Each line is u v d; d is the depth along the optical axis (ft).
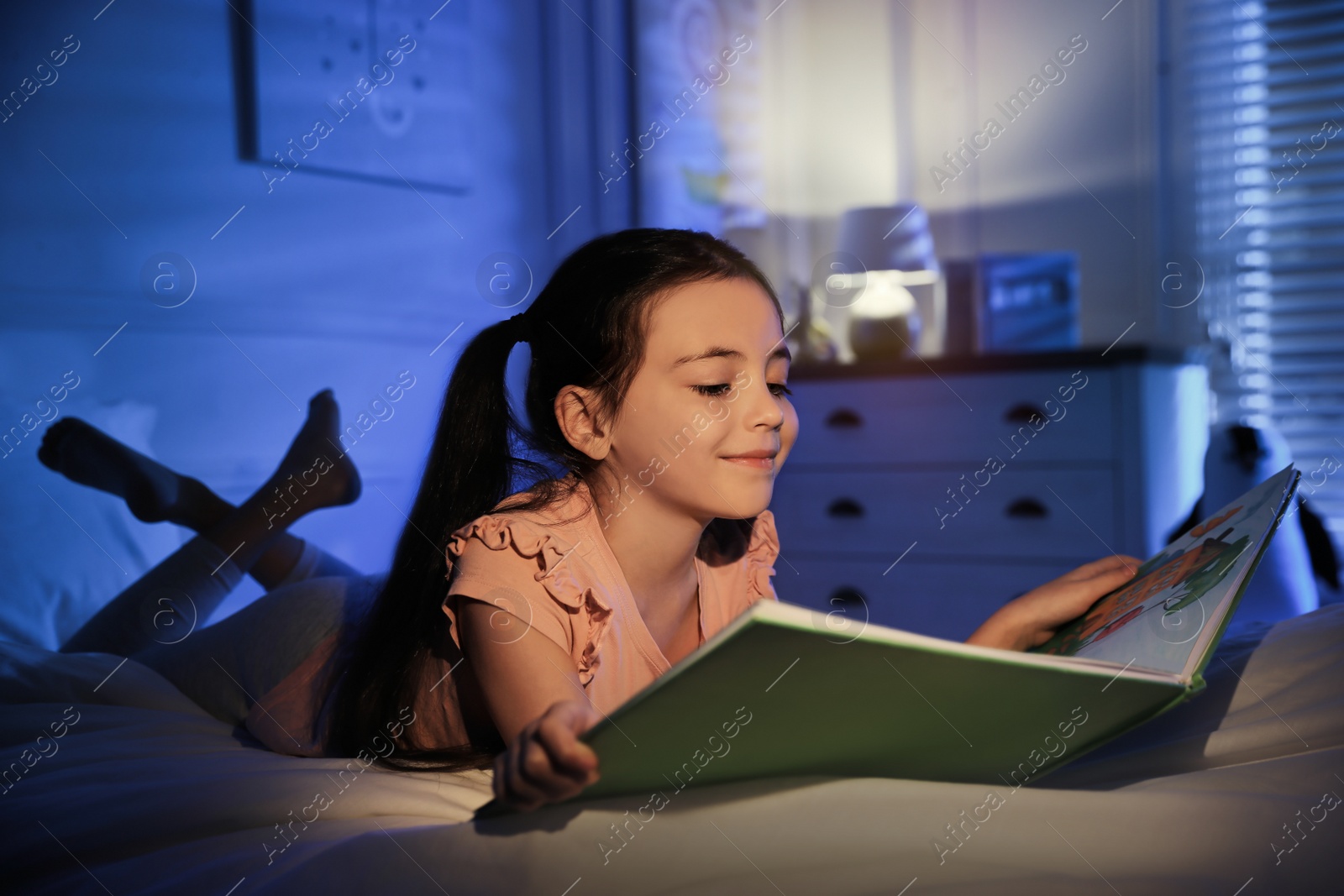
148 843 1.94
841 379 8.35
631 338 2.41
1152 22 9.30
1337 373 8.93
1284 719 2.04
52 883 1.83
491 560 2.28
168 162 5.58
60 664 3.32
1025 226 9.89
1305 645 2.36
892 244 8.87
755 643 1.40
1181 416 8.40
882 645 1.47
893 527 8.23
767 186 10.56
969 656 1.54
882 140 10.38
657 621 2.75
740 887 1.48
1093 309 9.65
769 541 3.09
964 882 1.46
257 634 3.46
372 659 2.63
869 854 1.55
